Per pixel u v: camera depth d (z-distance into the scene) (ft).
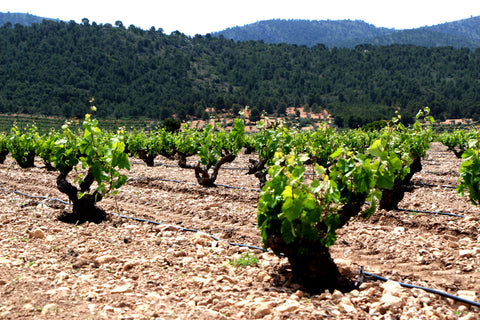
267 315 12.60
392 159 15.96
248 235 22.95
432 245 20.81
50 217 25.79
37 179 43.45
